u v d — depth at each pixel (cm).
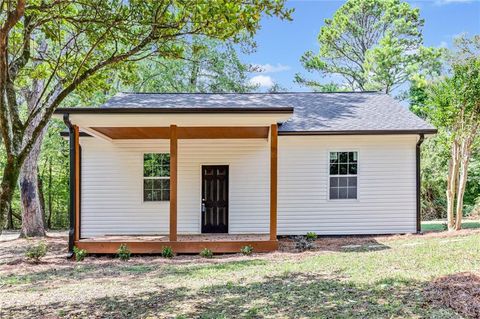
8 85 384
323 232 1229
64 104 1850
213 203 1264
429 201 1888
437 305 477
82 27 529
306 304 518
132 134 1158
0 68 365
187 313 509
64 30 614
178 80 2212
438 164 1809
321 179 1232
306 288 594
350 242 1088
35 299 607
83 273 808
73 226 1004
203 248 1007
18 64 440
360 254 855
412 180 1222
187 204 1258
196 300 566
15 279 768
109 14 491
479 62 1094
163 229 1255
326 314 475
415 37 2742
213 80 2294
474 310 450
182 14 457
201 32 461
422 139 1195
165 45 534
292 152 1236
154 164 1277
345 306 499
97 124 996
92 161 1251
